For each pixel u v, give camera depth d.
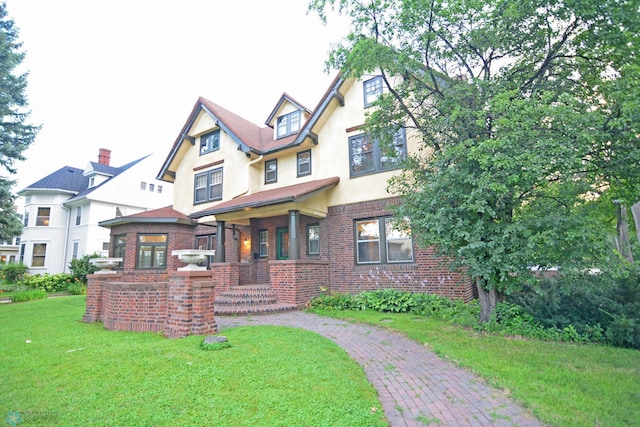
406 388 4.26
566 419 3.35
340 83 13.12
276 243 14.52
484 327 7.16
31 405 3.47
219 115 16.53
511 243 6.58
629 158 6.33
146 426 3.09
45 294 16.33
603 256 6.29
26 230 26.20
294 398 3.65
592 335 6.41
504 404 3.77
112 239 17.84
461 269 8.28
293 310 10.53
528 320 6.96
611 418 3.39
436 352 5.79
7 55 18.44
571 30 7.09
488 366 4.93
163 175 18.72
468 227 6.95
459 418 3.45
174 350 5.27
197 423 3.13
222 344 5.54
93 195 24.77
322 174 13.63
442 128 7.82
